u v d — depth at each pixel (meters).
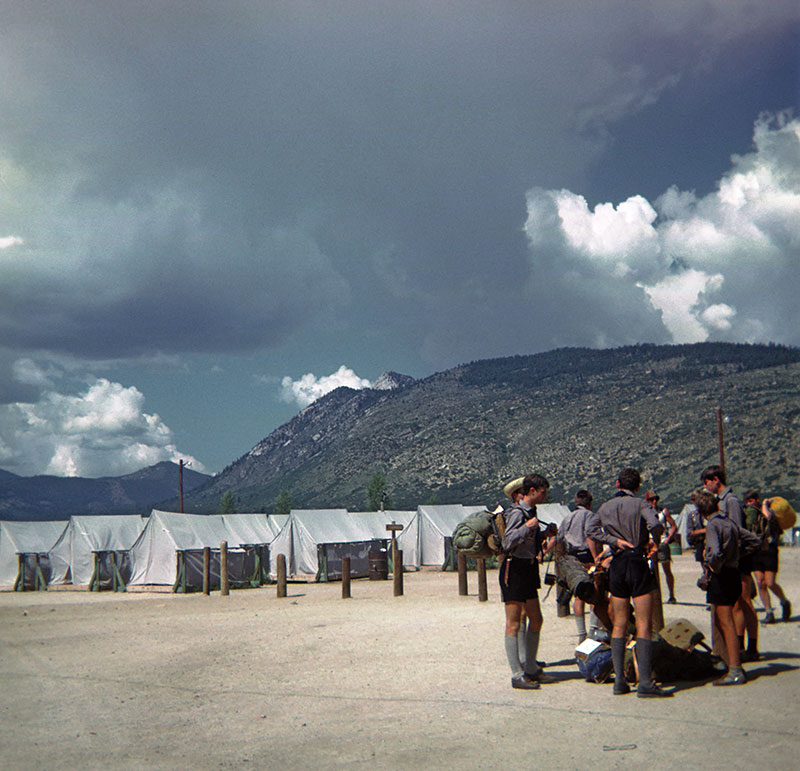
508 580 8.77
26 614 20.38
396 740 6.77
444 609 17.44
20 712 8.27
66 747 6.86
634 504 8.20
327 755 6.41
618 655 8.12
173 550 32.19
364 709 8.00
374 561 33.44
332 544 35.12
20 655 12.40
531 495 8.84
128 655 12.22
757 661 9.21
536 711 7.55
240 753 6.55
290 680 9.72
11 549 36.19
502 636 12.49
